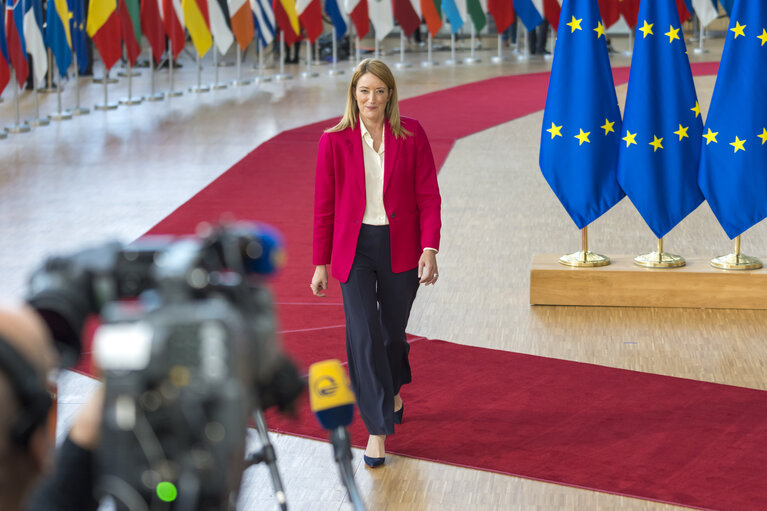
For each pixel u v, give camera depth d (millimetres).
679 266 11258
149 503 1853
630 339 10195
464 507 6914
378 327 7410
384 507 6938
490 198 17078
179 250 2178
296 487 7242
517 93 30438
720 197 10852
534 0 28906
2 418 2047
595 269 11188
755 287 10953
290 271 12898
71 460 2189
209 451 1855
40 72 25188
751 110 10562
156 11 29344
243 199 17047
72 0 26203
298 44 39656
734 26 10477
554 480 7219
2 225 15359
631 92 10797
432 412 8469
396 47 45156
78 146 22391
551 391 8859
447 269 12867
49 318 2107
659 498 6891
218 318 1943
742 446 7680
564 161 11047
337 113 26938
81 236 14688
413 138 7414
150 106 28688
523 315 11016
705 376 9148
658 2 10609
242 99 30078
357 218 7363
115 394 1872
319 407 3279
